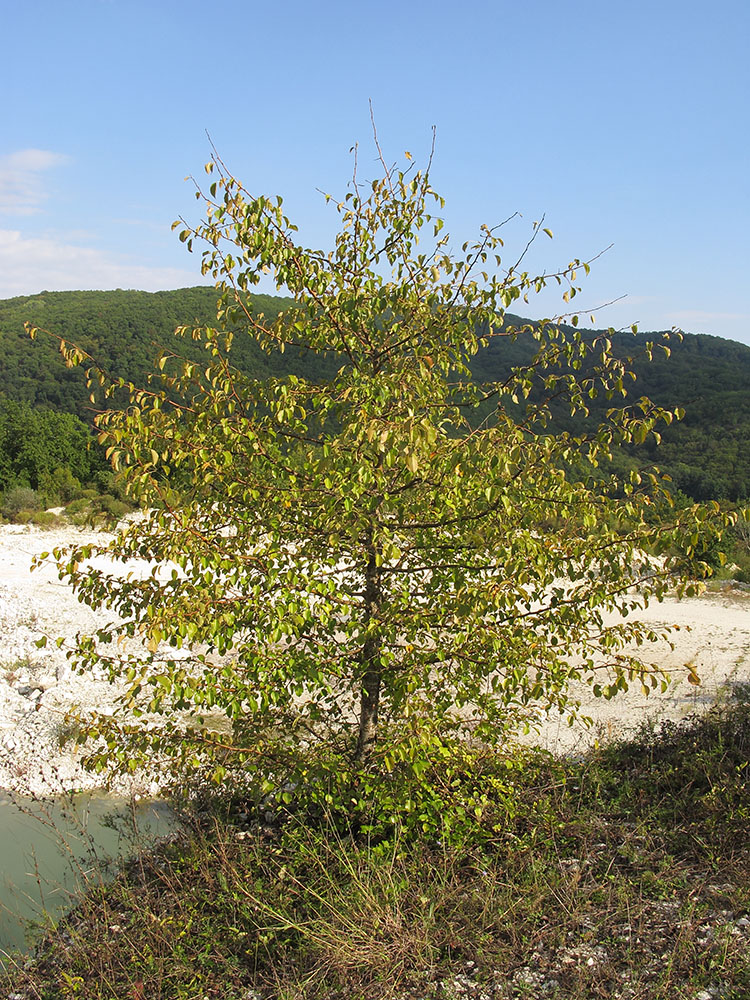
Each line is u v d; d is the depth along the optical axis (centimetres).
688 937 362
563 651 455
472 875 452
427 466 437
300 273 452
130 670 437
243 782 538
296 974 380
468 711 737
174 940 420
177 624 379
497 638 424
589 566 434
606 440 418
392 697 479
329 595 445
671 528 397
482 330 492
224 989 387
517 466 416
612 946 371
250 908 430
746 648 1320
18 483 3384
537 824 500
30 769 849
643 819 491
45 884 583
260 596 421
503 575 432
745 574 2031
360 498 452
